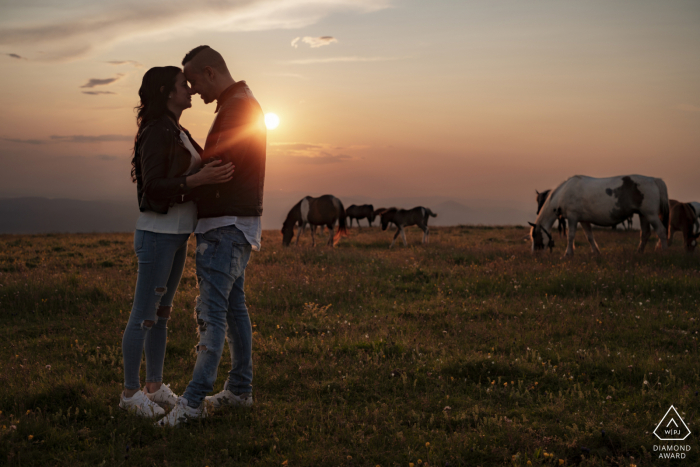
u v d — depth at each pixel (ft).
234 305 10.85
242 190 10.29
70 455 8.64
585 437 9.24
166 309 11.39
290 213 59.93
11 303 21.66
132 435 9.59
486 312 20.79
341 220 59.67
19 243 54.85
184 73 10.37
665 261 32.81
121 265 36.22
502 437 9.27
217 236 10.23
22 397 11.02
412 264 33.71
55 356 14.97
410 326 18.40
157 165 9.68
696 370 13.00
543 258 35.58
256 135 10.28
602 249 46.91
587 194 39.40
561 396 11.39
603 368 13.43
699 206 72.90
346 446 9.08
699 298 22.50
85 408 10.75
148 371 11.41
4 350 15.69
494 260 34.45
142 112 10.28
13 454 8.45
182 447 9.05
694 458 8.66
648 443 9.01
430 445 9.05
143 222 10.34
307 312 20.39
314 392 11.87
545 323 18.29
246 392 10.93
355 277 28.09
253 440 9.29
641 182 38.06
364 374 13.02
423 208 60.18
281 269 30.83
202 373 10.09
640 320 18.60
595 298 22.74
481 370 13.00
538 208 70.33
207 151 10.15
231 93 10.41
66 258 40.06
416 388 12.23
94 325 18.79
